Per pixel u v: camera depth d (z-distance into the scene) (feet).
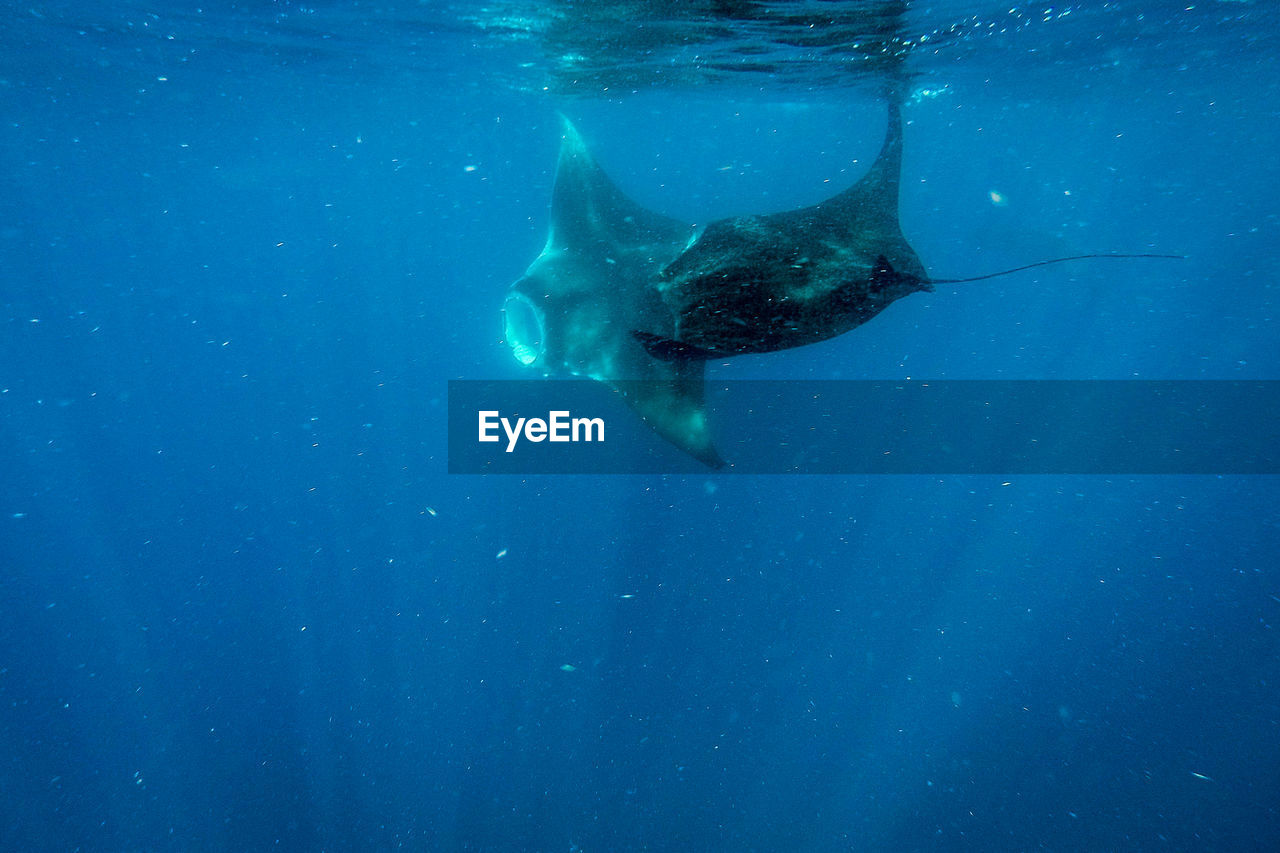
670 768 29.30
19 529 51.93
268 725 31.76
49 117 75.77
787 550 39.22
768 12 32.35
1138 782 28.12
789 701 31.76
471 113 77.05
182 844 27.09
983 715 31.35
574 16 34.12
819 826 27.35
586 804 28.19
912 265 19.43
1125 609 37.70
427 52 44.88
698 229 26.45
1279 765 28.14
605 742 30.30
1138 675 33.30
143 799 29.01
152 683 34.60
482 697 32.17
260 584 40.88
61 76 56.03
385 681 33.24
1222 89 64.80
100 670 35.73
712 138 99.19
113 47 45.65
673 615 35.19
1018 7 32.45
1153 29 39.01
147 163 116.06
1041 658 34.37
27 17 38.73
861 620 35.65
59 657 37.11
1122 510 47.21
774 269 18.66
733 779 29.04
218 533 47.57
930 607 36.81
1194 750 29.27
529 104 68.64
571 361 23.70
